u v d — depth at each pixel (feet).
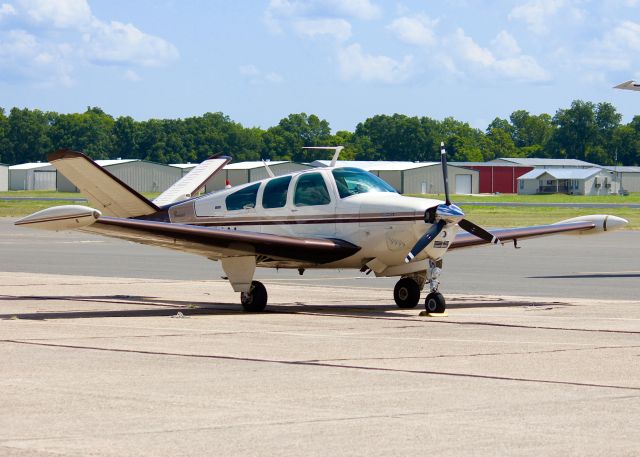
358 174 61.41
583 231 69.05
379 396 32.30
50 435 26.96
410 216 56.95
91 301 66.74
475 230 60.75
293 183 61.98
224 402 31.27
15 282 81.56
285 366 38.17
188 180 73.05
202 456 24.97
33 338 46.21
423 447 25.86
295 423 28.45
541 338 46.78
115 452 25.26
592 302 65.51
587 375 36.32
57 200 335.67
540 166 517.55
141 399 31.68
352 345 44.09
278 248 57.82
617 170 522.88
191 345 43.93
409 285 60.90
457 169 445.37
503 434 27.25
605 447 25.94
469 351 42.27
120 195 64.54
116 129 647.56
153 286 78.79
